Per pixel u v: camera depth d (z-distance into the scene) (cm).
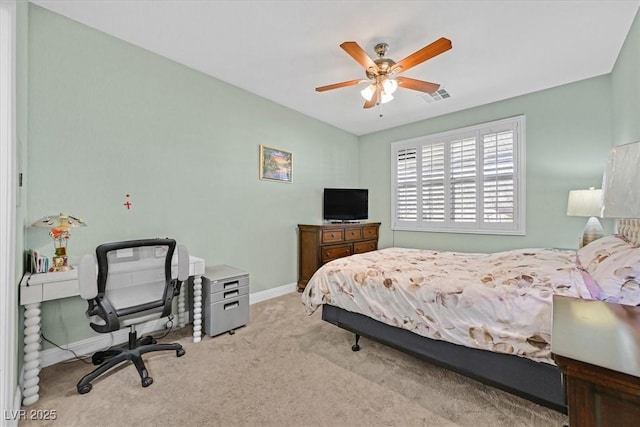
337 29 220
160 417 150
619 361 60
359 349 225
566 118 309
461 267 212
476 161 375
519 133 339
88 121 220
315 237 374
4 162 126
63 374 191
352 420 149
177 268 209
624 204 89
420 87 243
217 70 287
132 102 243
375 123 447
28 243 193
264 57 262
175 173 270
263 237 353
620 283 118
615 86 265
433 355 176
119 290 177
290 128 386
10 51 128
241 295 268
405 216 452
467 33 222
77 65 214
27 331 163
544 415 151
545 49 243
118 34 230
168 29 223
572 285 143
